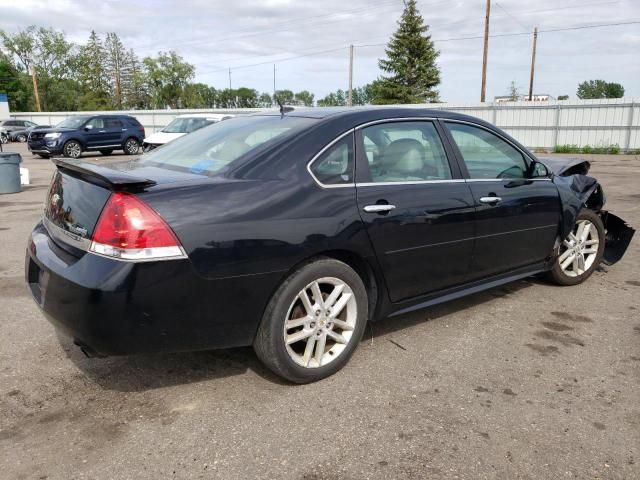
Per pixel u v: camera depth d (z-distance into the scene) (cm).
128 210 254
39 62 8338
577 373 332
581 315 427
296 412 287
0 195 1086
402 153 354
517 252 422
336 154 322
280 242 285
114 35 9244
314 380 318
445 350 363
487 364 343
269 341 295
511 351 362
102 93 9019
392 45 5284
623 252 531
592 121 2597
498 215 396
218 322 277
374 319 351
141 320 257
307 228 294
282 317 295
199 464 245
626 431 271
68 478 236
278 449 256
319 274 304
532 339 382
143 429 272
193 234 262
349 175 323
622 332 394
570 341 379
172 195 266
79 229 275
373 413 287
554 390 311
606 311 436
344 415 285
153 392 307
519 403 297
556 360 349
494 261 405
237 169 298
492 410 290
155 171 315
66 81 8581
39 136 2041
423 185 354
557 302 456
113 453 253
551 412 288
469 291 398
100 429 272
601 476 238
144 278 253
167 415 285
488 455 252
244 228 276
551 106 2683
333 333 322
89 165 294
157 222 256
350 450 255
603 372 333
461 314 429
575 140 2656
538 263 450
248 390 310
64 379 321
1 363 340
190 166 321
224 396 303
